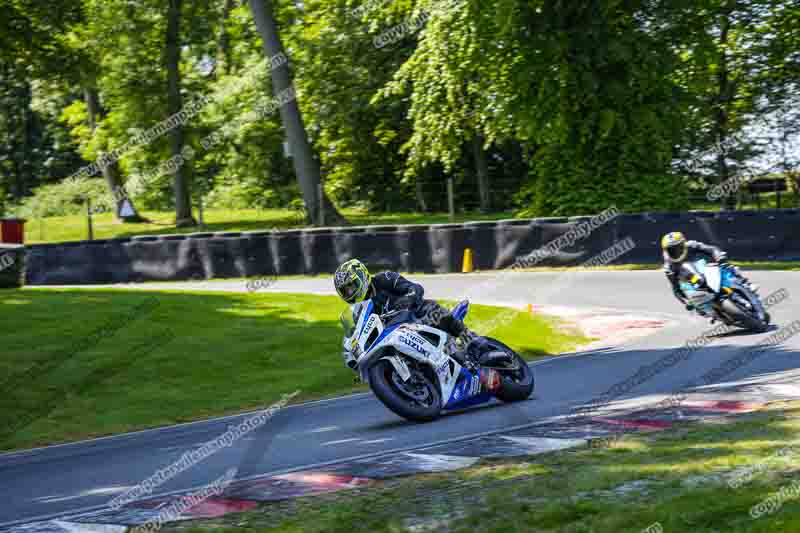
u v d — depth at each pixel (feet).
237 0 134.72
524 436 24.20
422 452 23.30
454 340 29.55
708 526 13.94
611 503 15.66
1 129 190.08
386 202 142.41
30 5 116.37
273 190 144.77
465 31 83.46
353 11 110.22
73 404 35.96
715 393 28.63
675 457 19.03
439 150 92.58
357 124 126.82
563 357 41.42
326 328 49.32
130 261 85.25
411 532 15.02
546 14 82.17
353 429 28.25
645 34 84.02
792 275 60.95
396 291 28.91
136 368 40.98
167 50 129.39
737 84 106.63
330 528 15.78
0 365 41.19
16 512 20.65
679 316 50.11
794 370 31.81
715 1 88.12
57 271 87.40
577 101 83.05
